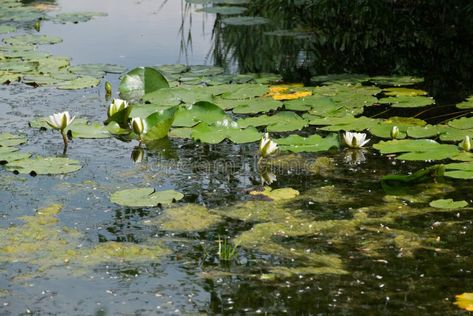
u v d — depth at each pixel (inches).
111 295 138.6
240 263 150.9
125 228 166.4
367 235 163.3
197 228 166.9
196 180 194.4
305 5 411.5
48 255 153.9
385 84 282.5
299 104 252.4
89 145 219.8
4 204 177.8
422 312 131.1
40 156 209.8
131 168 202.1
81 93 267.9
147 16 411.8
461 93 272.5
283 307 133.6
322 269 147.8
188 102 251.9
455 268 147.9
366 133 233.3
